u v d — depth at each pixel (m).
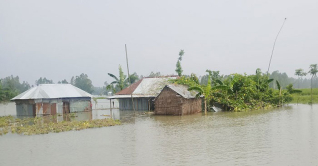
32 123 34.19
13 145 20.72
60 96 46.19
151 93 47.09
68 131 26.36
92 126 28.31
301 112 35.41
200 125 26.72
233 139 19.27
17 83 189.75
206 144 18.05
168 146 18.05
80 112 48.41
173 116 36.41
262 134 20.64
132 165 14.30
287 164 13.17
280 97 47.59
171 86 38.34
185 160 14.62
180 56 68.81
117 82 60.75
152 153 16.44
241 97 42.50
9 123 34.81
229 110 41.97
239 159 14.31
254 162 13.71
